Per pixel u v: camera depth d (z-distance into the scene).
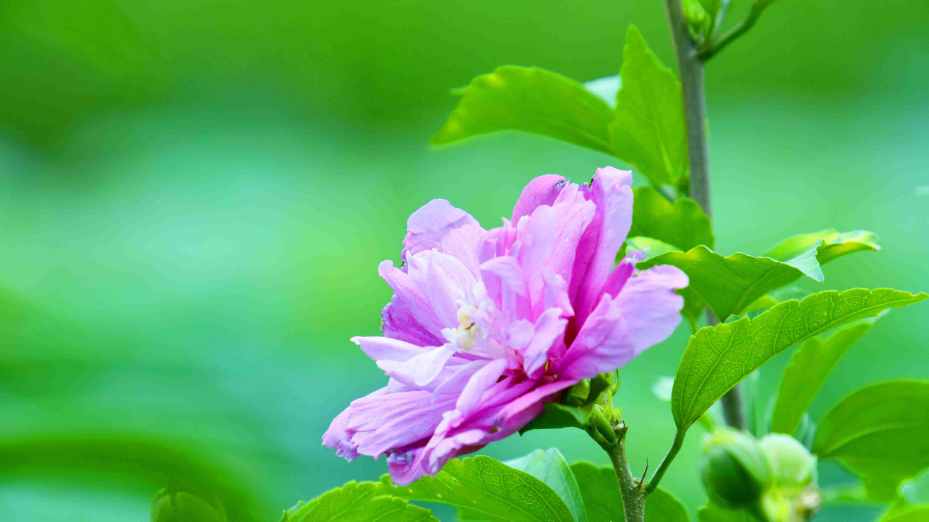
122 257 1.89
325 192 2.47
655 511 0.75
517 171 2.40
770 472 0.71
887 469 0.80
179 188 2.38
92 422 0.71
